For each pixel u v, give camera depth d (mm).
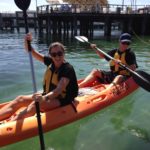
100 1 13961
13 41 9391
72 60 5074
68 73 2051
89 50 6633
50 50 2039
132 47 7246
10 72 4004
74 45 7996
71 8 10641
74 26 10680
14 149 1865
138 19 11992
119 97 2713
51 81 2088
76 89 2168
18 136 1884
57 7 10984
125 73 2963
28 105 2111
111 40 9766
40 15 12086
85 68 4352
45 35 12375
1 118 1999
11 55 5793
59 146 1932
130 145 1972
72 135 2064
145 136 2104
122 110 2547
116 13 10820
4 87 3230
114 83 2803
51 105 2098
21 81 3500
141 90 3123
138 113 2506
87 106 2354
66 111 2164
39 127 1850
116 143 1990
